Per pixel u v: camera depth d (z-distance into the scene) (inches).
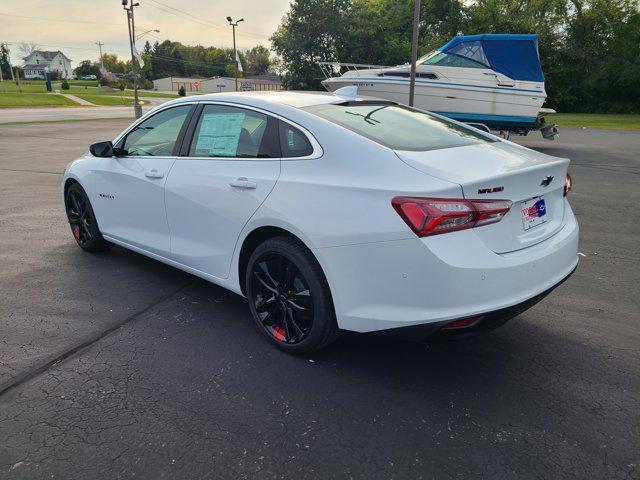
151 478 79.2
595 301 148.2
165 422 92.6
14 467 81.0
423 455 84.7
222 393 101.7
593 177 369.7
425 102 511.5
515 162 105.7
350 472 80.8
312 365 112.4
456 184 89.9
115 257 183.6
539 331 129.3
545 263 101.7
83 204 182.9
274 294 116.2
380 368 111.6
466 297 90.4
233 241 122.3
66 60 5871.1
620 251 196.4
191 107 140.3
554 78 1737.2
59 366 110.9
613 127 965.8
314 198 103.3
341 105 125.3
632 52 1694.1
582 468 81.9
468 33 1640.0
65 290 152.9
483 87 499.2
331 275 101.2
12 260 179.5
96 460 82.8
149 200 145.9
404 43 1659.7
